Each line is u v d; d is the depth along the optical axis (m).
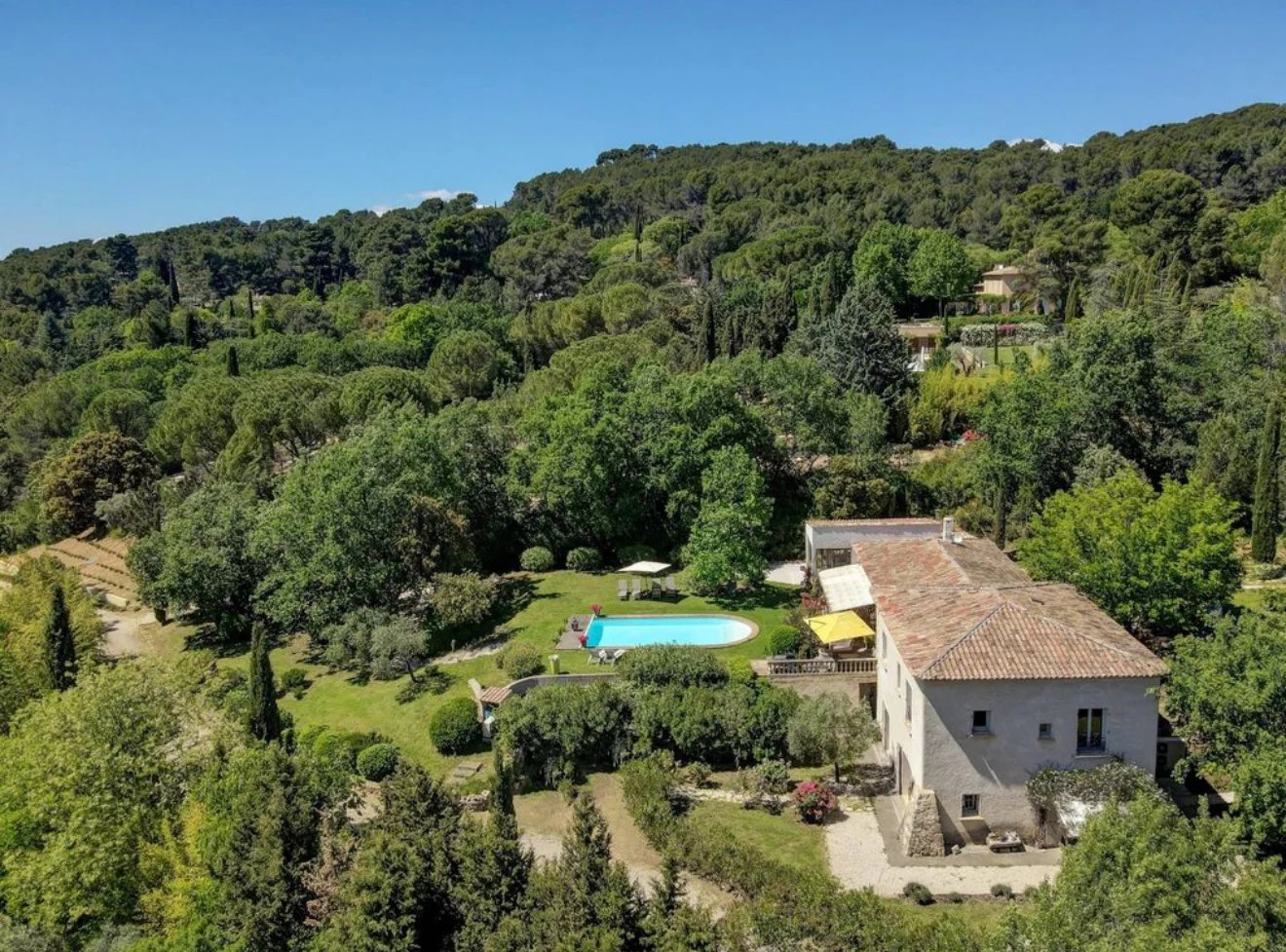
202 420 97.06
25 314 187.00
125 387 122.19
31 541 95.94
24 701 50.12
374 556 59.72
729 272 149.50
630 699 43.31
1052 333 101.44
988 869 32.88
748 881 31.77
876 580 45.72
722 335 100.50
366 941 26.80
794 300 112.94
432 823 30.52
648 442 68.19
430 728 45.31
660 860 34.81
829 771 40.78
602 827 28.00
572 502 66.81
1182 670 33.47
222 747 38.97
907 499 67.94
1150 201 121.44
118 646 67.38
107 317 177.88
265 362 133.75
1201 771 33.12
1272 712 30.38
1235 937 19.77
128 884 34.88
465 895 28.20
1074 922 21.64
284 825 31.67
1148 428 64.75
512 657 49.78
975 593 38.78
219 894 30.64
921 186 183.12
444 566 62.09
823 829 36.16
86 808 35.00
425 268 189.00
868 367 81.94
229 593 65.94
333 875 31.19
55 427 115.19
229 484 73.19
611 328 123.31
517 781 41.31
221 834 32.81
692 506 65.75
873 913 27.23
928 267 124.06
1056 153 199.12
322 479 60.53
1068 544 46.31
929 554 46.72
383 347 142.00
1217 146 160.12
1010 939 22.48
